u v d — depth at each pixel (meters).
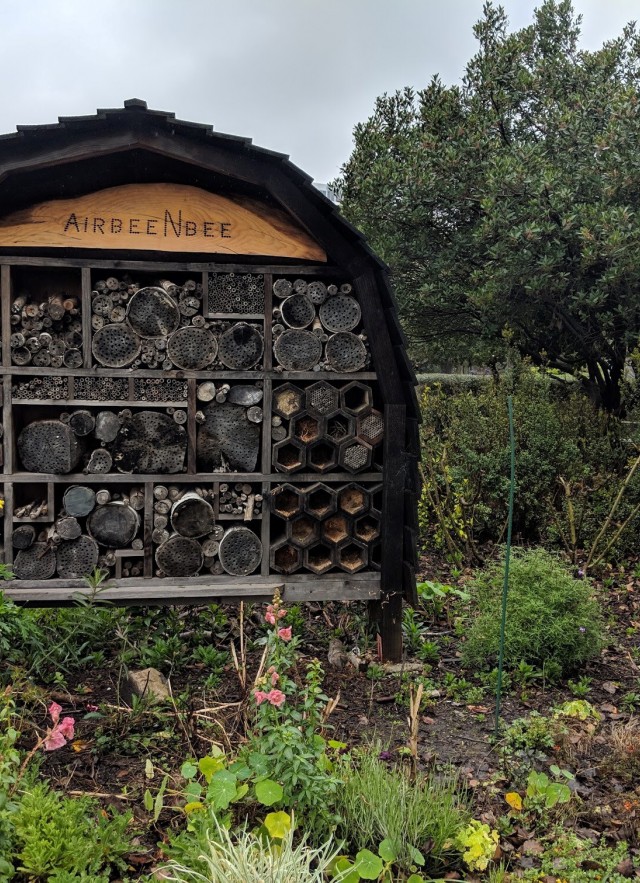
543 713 4.05
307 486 4.66
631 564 6.90
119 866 2.59
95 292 4.39
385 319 4.51
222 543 4.57
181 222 4.35
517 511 7.28
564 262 8.34
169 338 4.40
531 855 2.86
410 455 4.59
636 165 7.79
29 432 4.37
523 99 9.61
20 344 4.29
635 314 8.23
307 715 3.20
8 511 4.35
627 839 2.96
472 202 9.13
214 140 4.15
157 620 5.18
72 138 4.07
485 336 9.80
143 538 4.53
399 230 9.62
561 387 10.38
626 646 5.11
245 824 2.59
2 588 4.38
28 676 4.06
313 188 4.21
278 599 3.28
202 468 4.60
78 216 4.26
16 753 2.78
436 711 4.08
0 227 4.21
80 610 4.45
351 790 2.90
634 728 3.70
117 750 3.47
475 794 3.24
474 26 10.30
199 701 3.97
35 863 2.37
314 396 4.55
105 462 4.44
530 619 4.51
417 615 5.54
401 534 4.65
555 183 8.12
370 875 2.45
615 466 7.87
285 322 4.49
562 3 10.11
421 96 10.12
